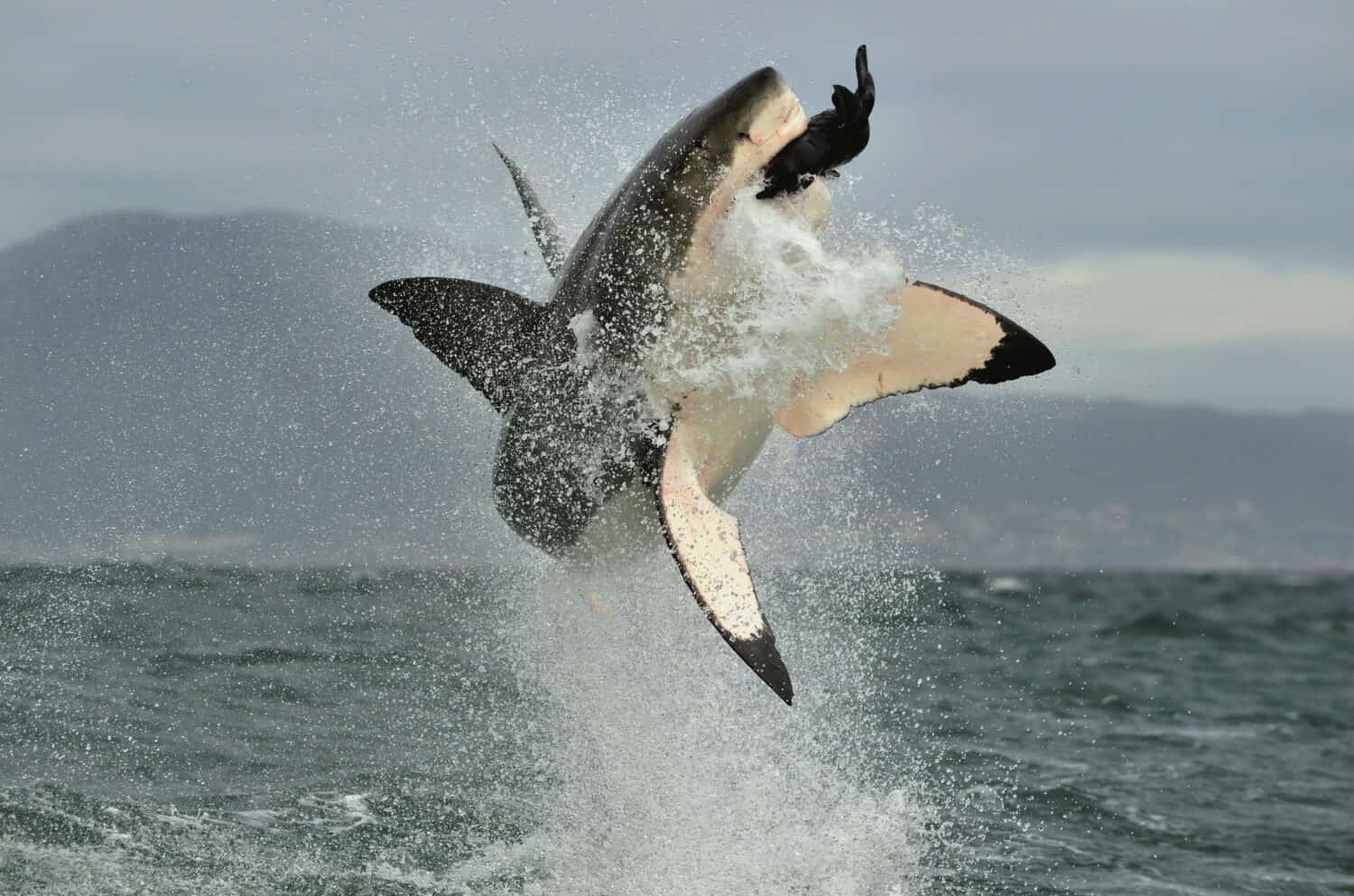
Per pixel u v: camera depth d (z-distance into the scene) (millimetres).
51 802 25938
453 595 56656
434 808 27375
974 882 26766
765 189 19391
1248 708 58938
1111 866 29078
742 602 18766
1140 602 168375
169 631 45312
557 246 25469
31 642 41531
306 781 28891
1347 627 130000
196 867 23172
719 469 21141
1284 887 28688
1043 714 51281
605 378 21047
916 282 20000
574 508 23234
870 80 18625
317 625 48375
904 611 89062
